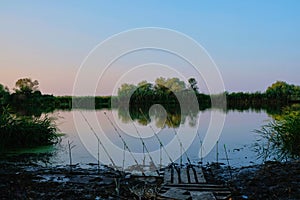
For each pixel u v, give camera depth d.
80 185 7.07
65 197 6.23
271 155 10.18
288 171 7.77
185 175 7.73
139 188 6.74
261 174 7.71
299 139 10.68
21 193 6.47
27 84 37.66
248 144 12.20
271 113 27.19
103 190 6.67
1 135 12.05
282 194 6.23
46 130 13.09
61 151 11.45
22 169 8.66
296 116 11.77
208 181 7.35
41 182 7.29
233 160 9.69
